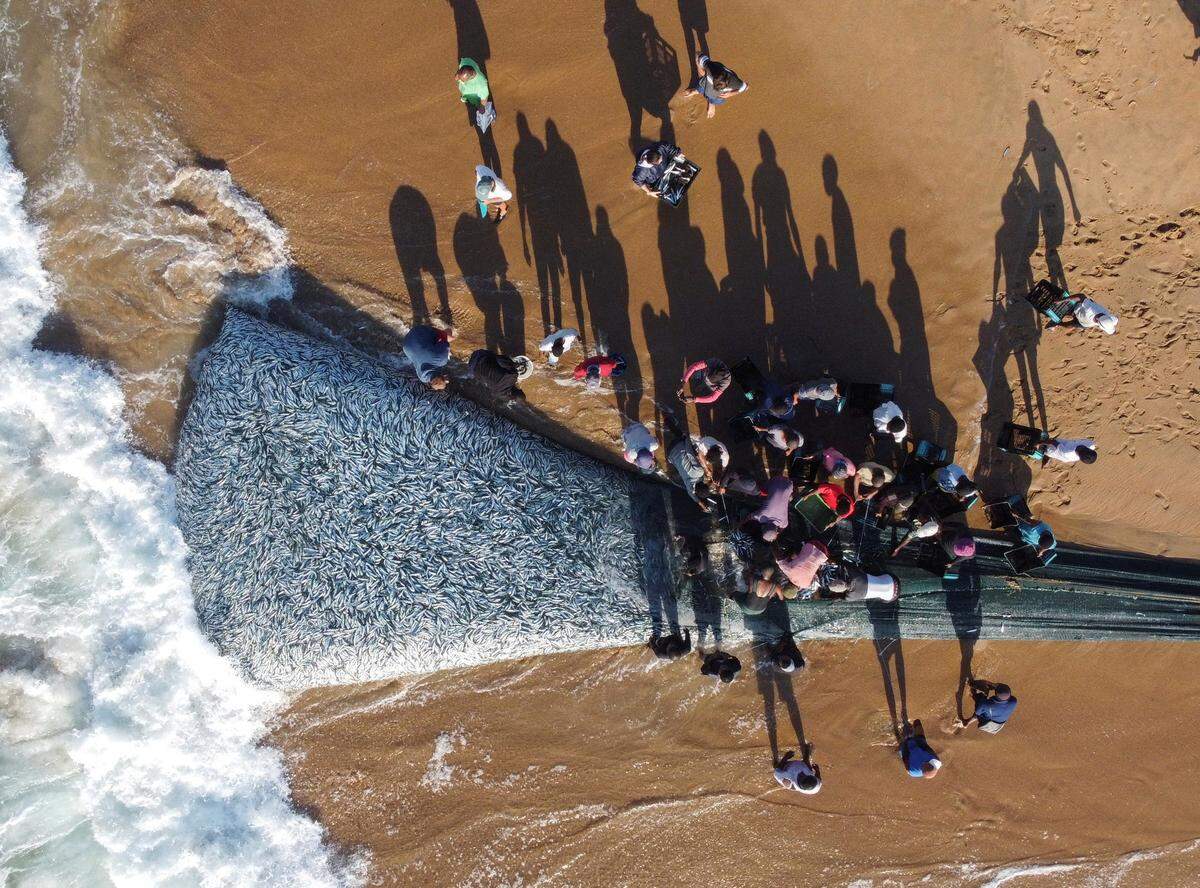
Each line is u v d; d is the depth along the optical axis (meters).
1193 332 13.98
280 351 13.66
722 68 12.45
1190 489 14.23
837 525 13.92
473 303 13.97
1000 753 14.61
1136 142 13.89
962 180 13.95
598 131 13.83
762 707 14.41
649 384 14.02
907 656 14.42
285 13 13.70
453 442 13.83
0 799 14.04
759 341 13.97
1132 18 13.74
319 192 13.91
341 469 13.70
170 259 13.97
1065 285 14.01
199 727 14.16
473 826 14.35
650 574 14.02
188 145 13.84
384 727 14.34
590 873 14.41
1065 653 14.54
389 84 13.77
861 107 13.90
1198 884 14.70
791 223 13.91
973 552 12.66
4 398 13.99
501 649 13.95
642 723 14.38
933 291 13.99
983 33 13.82
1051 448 13.44
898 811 14.55
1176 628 14.48
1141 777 14.67
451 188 13.86
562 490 13.91
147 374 14.06
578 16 13.75
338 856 14.34
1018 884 14.65
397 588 13.71
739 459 13.97
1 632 14.13
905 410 14.09
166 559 14.05
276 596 13.73
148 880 14.07
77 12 13.71
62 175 13.91
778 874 14.49
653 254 13.93
